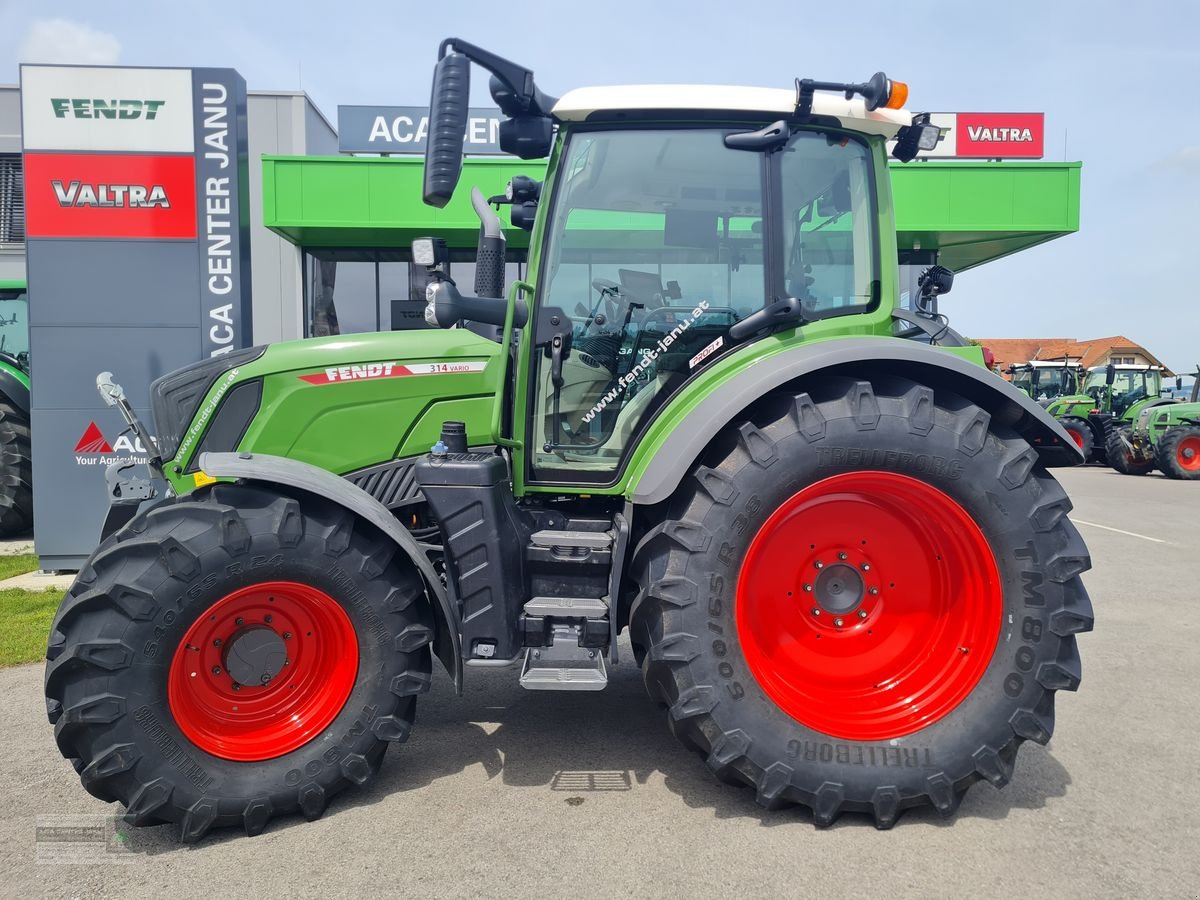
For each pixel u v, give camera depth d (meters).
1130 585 5.90
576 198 2.92
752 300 2.96
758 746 2.42
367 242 11.04
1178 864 2.24
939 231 10.62
